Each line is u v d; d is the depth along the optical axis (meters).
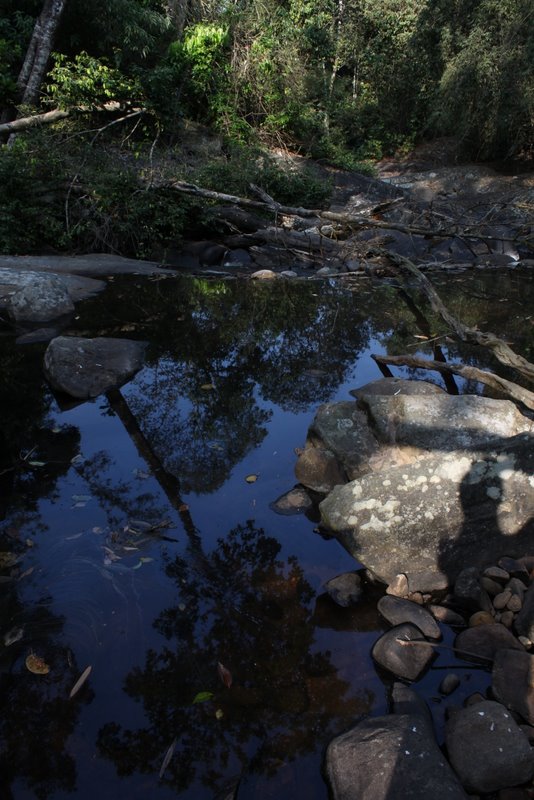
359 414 3.27
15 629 2.07
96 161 9.12
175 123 11.90
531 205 9.67
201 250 8.81
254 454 3.32
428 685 1.94
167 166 9.96
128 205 8.52
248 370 4.54
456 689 1.92
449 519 2.45
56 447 3.36
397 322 5.85
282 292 7.01
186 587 2.31
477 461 2.52
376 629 2.16
